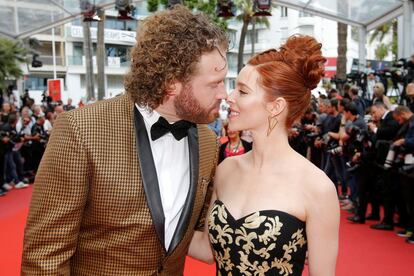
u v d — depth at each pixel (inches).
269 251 52.7
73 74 976.9
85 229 50.3
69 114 48.9
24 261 47.7
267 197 54.6
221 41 49.6
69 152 47.1
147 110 50.2
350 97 287.3
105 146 48.3
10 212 234.1
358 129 200.8
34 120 356.5
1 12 422.6
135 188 49.0
